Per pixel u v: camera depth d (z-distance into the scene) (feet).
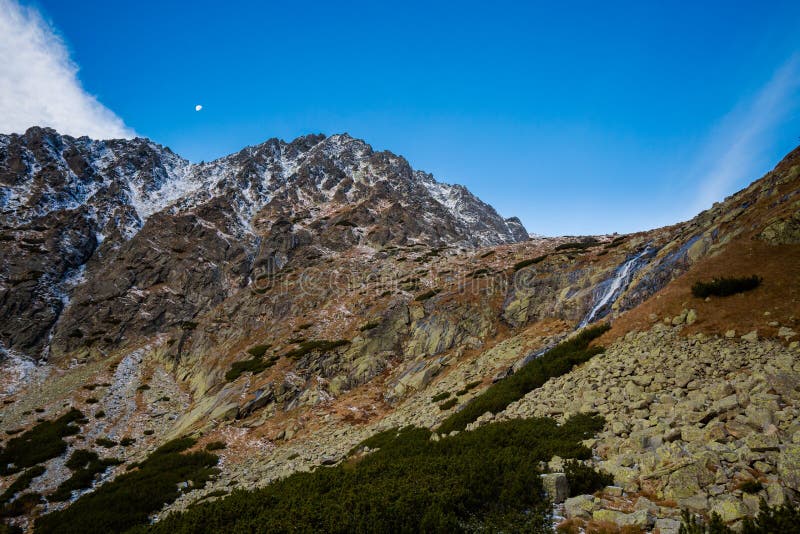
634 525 27.12
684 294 75.15
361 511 32.45
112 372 196.44
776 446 30.37
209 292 278.26
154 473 93.20
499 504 32.83
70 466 110.73
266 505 40.01
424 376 121.70
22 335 232.32
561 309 126.52
